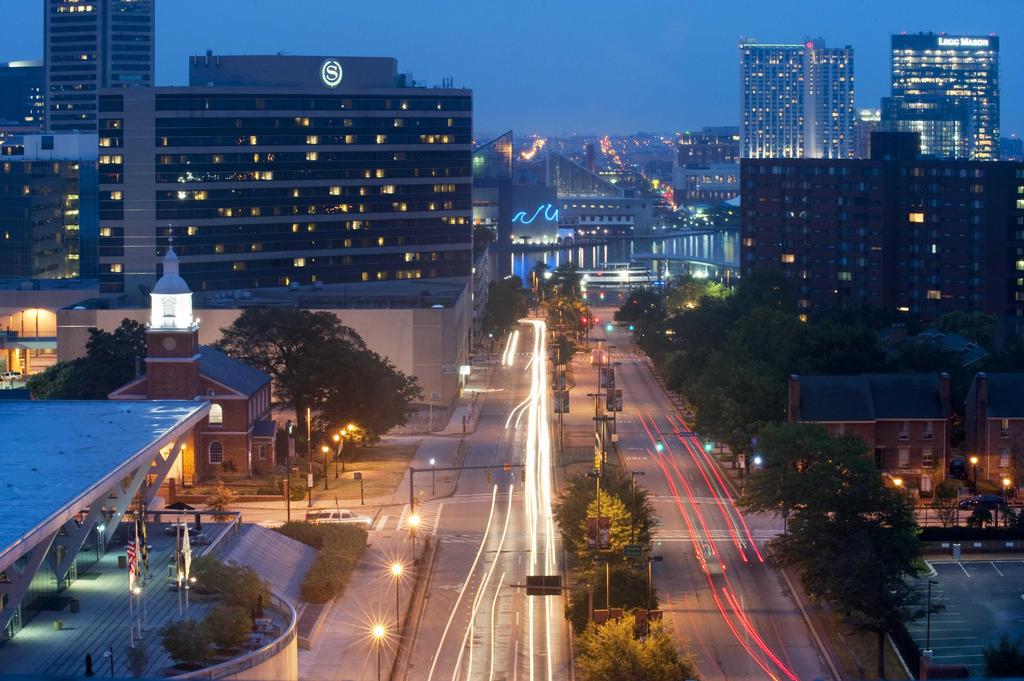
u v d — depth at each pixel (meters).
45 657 139.25
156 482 188.50
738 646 168.38
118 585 164.12
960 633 171.25
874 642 169.75
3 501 136.00
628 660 144.25
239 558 182.62
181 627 138.75
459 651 167.25
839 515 180.38
